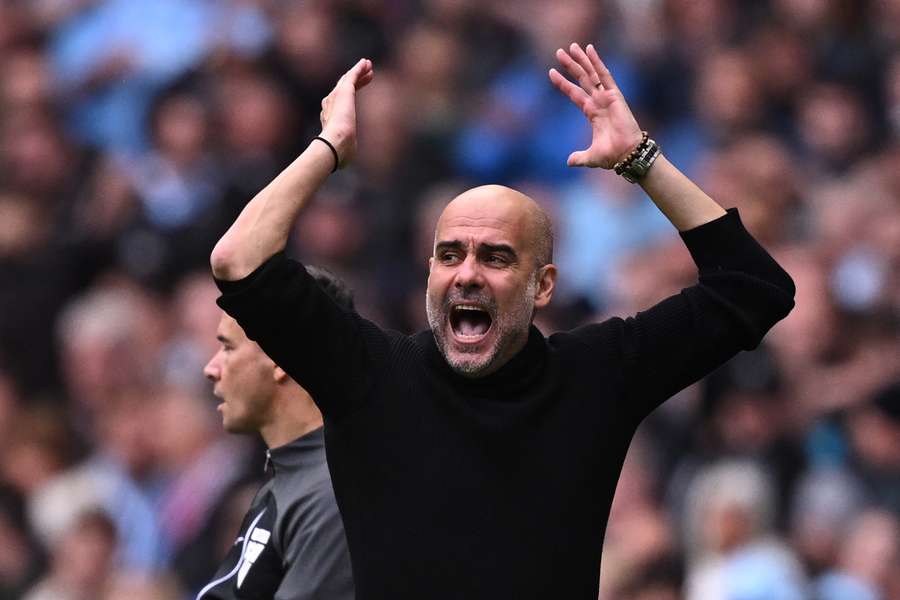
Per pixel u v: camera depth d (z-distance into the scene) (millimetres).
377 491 16547
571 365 17094
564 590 16453
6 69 54156
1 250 46969
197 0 52594
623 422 17078
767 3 48000
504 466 16547
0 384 44062
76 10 55219
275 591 19812
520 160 47344
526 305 16875
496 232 16844
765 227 40781
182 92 50031
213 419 38500
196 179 46969
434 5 50688
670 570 34031
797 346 38031
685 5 47969
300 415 20422
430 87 48438
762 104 45750
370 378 16781
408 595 16281
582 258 43406
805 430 36969
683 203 17719
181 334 43344
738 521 34188
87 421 43281
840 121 44562
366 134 46344
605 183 44062
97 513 37875
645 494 35375
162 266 46094
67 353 46156
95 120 52250
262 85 48844
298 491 19891
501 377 16781
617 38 48844
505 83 48938
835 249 40219
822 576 35062
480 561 16297
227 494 35219
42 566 39906
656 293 39812
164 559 37219
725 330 17297
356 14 50719
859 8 46688
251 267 16484
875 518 35156
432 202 44406
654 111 46844
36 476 40906
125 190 47312
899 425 36531
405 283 43781
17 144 50719
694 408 36812
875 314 38906
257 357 20438
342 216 43719
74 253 47000
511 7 50625
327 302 16734
